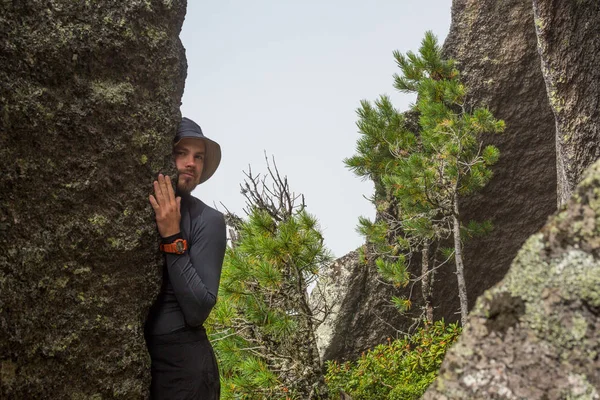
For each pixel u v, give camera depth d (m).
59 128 2.29
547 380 1.12
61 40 2.29
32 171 2.21
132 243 2.51
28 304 2.18
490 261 7.70
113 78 2.47
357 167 7.34
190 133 2.79
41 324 2.22
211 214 2.83
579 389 1.09
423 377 6.71
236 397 5.66
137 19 2.55
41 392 2.23
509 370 1.16
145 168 2.58
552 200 7.49
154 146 2.60
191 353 2.66
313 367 5.54
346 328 7.99
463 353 1.21
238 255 5.30
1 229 2.11
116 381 2.45
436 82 7.12
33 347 2.20
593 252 1.15
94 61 2.41
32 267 2.20
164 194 2.61
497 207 7.58
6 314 2.11
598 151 5.28
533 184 7.51
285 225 5.14
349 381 7.11
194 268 2.66
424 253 7.63
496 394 1.15
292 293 5.54
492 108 7.52
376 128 7.23
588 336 1.12
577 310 1.14
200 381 2.66
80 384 2.35
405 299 7.90
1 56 2.13
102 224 2.42
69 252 2.32
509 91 7.48
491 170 7.54
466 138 6.67
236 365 5.83
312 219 5.23
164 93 2.66
